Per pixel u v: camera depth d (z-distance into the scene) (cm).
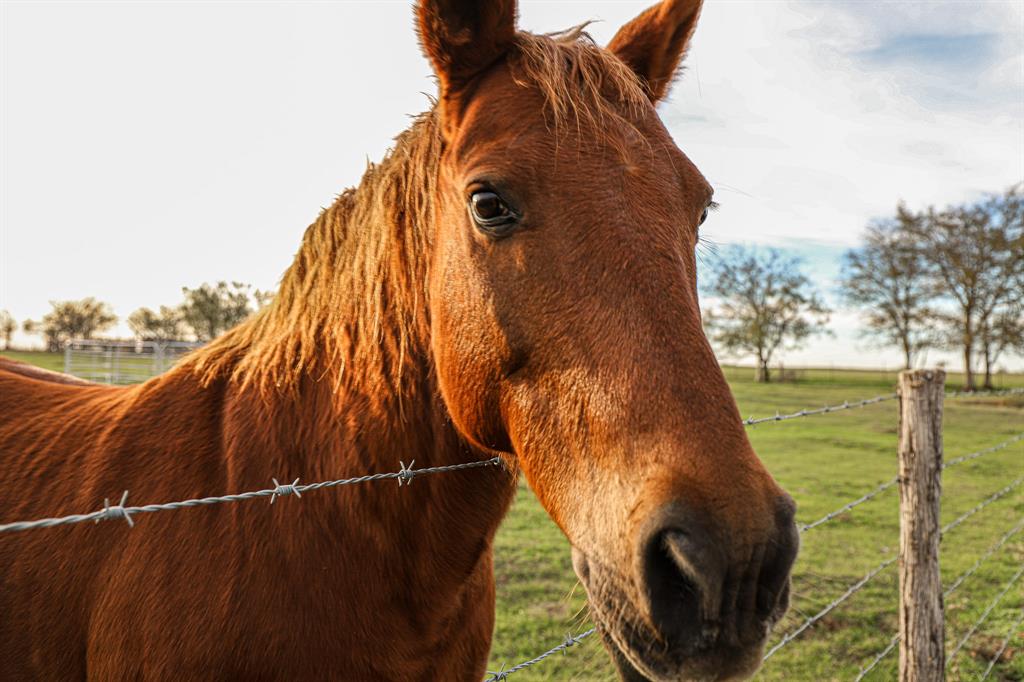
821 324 4206
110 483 188
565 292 138
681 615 117
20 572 187
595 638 459
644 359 127
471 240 155
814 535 812
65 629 182
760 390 3366
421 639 184
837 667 474
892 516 916
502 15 163
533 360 144
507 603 565
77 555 182
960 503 1047
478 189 148
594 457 131
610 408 128
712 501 114
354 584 173
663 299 132
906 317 3716
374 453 180
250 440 186
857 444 1672
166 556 170
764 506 117
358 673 172
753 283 4166
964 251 3522
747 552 113
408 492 178
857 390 3431
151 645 165
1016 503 1047
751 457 122
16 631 186
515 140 148
